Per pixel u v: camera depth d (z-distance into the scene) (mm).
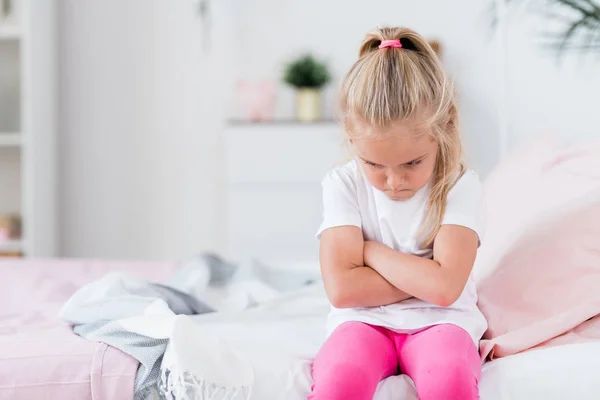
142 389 1108
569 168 1523
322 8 2951
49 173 2982
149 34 3066
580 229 1317
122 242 3135
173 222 3113
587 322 1238
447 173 1188
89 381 1115
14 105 2863
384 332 1165
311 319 1458
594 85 2176
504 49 2338
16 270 1806
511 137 2340
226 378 1080
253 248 2754
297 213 2738
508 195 1595
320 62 2855
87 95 3098
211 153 3068
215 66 3035
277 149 2730
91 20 3078
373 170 1140
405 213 1209
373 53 1159
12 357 1132
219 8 3010
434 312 1164
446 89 1157
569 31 2211
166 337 1109
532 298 1307
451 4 2844
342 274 1169
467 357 1065
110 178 3117
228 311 1513
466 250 1156
